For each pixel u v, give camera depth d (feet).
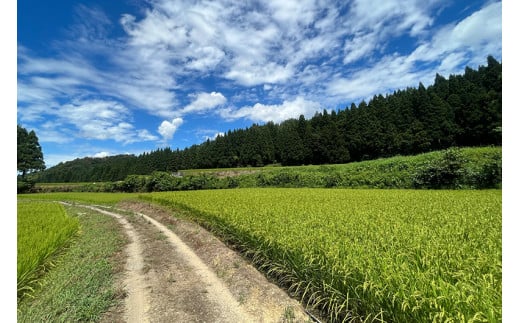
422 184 80.23
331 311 13.84
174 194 80.18
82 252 27.96
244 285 19.07
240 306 16.71
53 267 23.48
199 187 153.28
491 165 67.56
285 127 351.25
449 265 13.41
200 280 21.01
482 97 144.05
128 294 18.40
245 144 275.59
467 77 190.60
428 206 35.12
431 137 158.20
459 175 72.79
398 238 17.93
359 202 41.75
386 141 179.93
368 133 188.14
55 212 51.65
